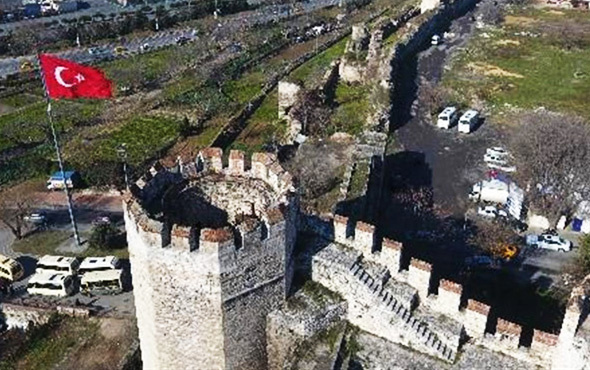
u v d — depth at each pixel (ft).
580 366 99.09
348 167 196.34
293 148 234.17
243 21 472.44
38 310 179.32
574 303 98.43
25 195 237.04
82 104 326.44
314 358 107.24
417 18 377.50
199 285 99.25
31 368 164.45
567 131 224.74
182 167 112.88
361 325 113.09
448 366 107.34
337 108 268.82
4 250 207.31
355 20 458.91
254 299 104.27
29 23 466.70
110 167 242.58
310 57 373.20
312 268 112.98
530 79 313.53
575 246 195.11
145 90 343.87
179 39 433.89
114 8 521.24
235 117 288.71
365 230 112.27
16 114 314.96
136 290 107.45
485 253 188.75
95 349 168.04
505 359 107.55
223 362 106.32
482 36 376.27
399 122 260.83
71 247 207.92
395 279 113.50
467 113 263.49
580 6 440.45
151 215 102.22
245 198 114.83
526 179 214.90
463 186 221.66
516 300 172.35
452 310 110.01
